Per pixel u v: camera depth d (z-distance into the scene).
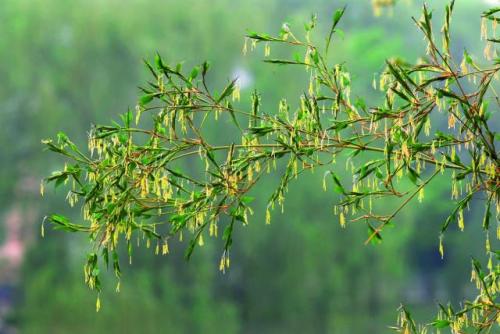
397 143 4.52
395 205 38.62
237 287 39.06
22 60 39.28
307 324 38.00
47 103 38.75
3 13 39.78
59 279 37.16
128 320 34.38
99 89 39.03
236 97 4.71
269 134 4.85
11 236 40.03
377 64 43.56
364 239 37.75
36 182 40.25
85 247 37.38
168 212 4.80
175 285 36.59
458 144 4.50
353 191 4.64
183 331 36.25
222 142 35.47
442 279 49.12
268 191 37.28
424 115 4.48
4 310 37.16
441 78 4.39
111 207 4.71
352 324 37.94
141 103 4.71
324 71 4.68
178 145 4.76
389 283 38.88
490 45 4.43
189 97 4.71
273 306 38.28
